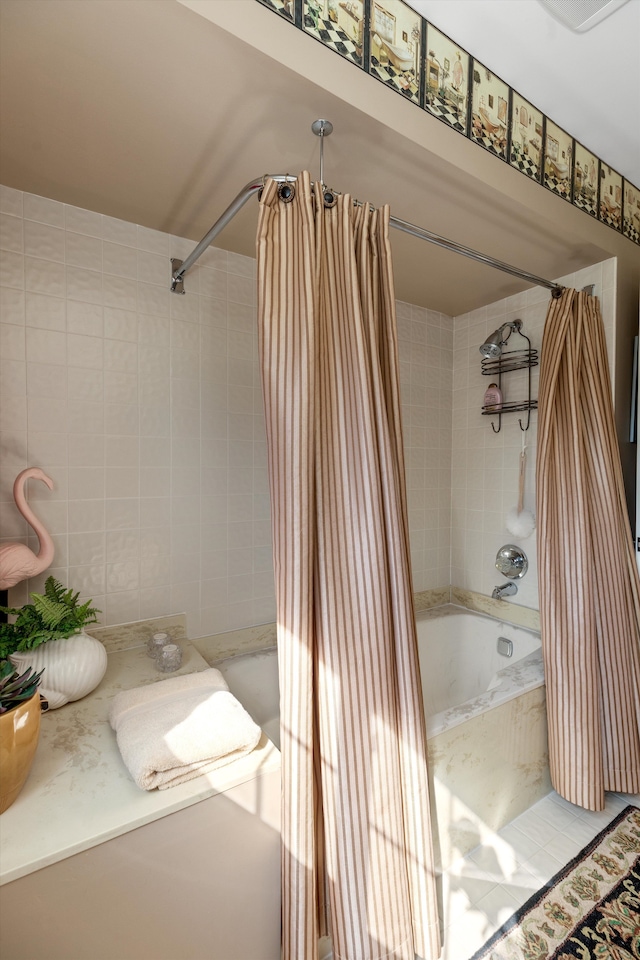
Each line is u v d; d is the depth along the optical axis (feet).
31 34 2.79
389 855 3.42
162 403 5.45
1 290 4.50
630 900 4.18
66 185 4.49
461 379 8.40
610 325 6.10
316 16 3.26
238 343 5.99
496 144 4.52
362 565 3.48
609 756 5.40
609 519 5.49
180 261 5.49
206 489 5.79
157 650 4.96
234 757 3.39
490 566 7.90
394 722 3.55
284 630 3.33
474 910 4.09
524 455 7.27
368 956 3.26
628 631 5.44
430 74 3.95
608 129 5.22
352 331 3.57
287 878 3.27
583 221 5.51
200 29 2.80
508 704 5.10
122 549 5.24
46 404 4.75
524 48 4.15
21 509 4.36
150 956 2.91
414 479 8.02
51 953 2.60
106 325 5.07
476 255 4.69
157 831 2.91
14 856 2.54
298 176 3.36
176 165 4.17
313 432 3.36
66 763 3.32
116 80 3.17
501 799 5.06
